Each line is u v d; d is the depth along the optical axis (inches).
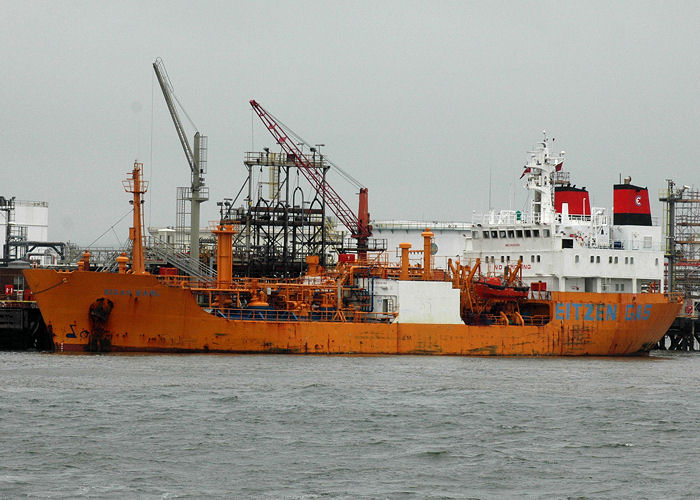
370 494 6560.0
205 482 6756.9
